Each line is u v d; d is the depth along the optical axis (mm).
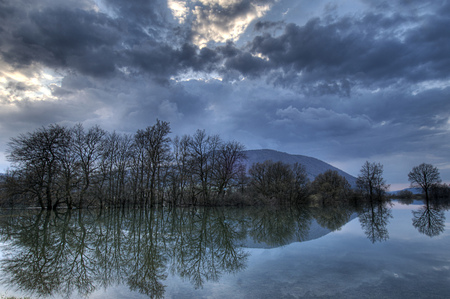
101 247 16141
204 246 16531
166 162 53344
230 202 63188
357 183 85688
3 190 40125
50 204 43375
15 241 18078
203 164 60625
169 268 11445
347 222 31062
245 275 10102
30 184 40312
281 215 41719
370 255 13562
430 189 89438
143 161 52906
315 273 10242
